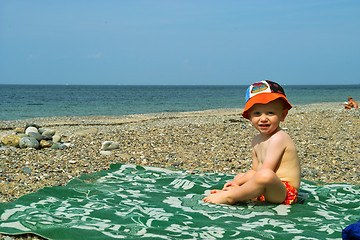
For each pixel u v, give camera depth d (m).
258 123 3.46
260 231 2.70
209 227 2.75
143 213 3.09
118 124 11.74
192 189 4.09
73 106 30.50
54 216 2.96
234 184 3.73
